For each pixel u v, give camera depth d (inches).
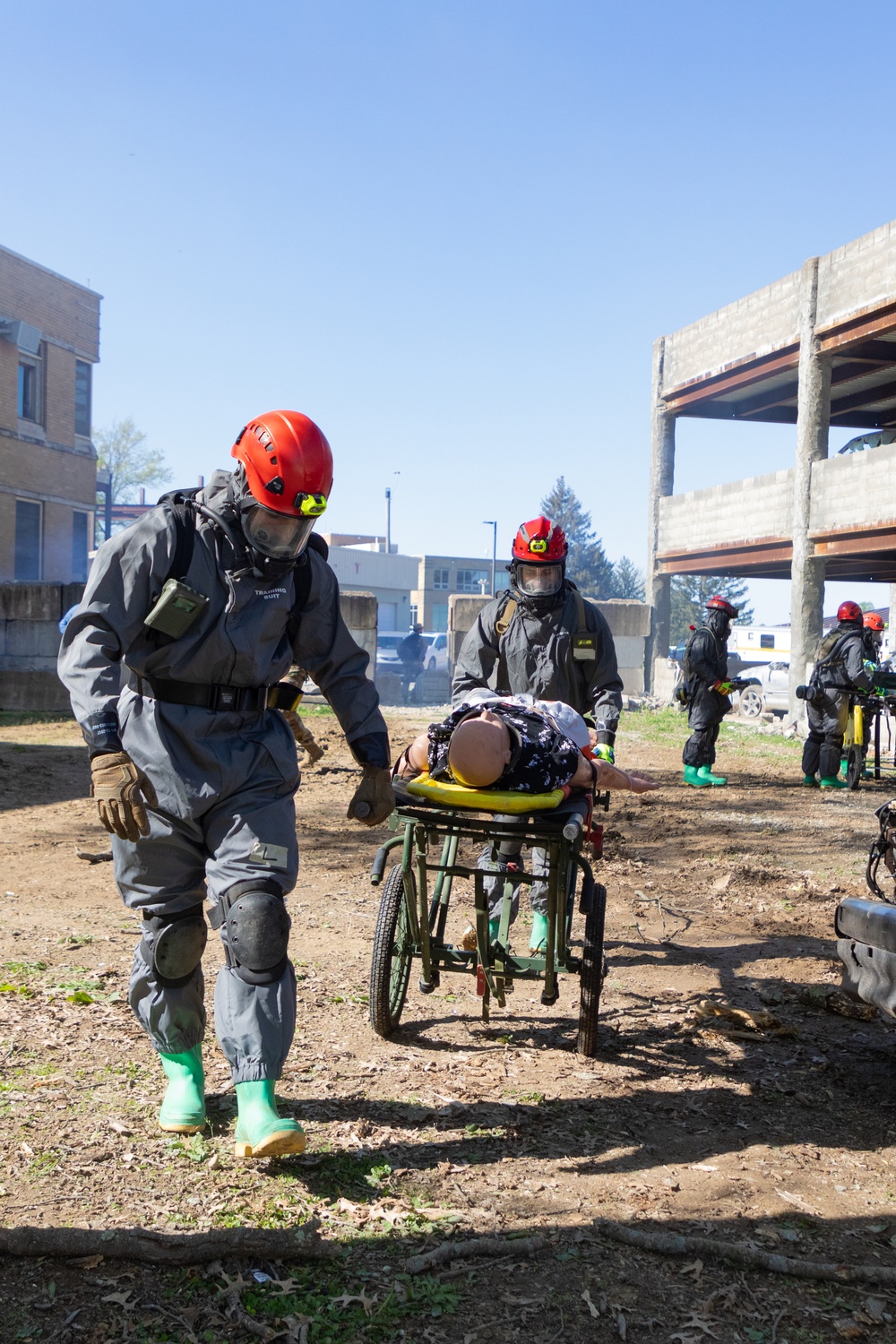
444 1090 154.3
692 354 1124.5
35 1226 109.7
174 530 121.7
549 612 213.5
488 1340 97.4
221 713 125.6
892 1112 154.5
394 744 567.8
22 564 1173.7
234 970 121.3
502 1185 126.4
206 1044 165.0
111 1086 146.8
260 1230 108.0
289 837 126.6
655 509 1193.4
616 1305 103.6
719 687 498.3
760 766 598.9
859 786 523.5
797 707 933.8
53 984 188.4
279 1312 99.1
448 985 209.2
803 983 216.7
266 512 121.4
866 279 873.5
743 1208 124.0
